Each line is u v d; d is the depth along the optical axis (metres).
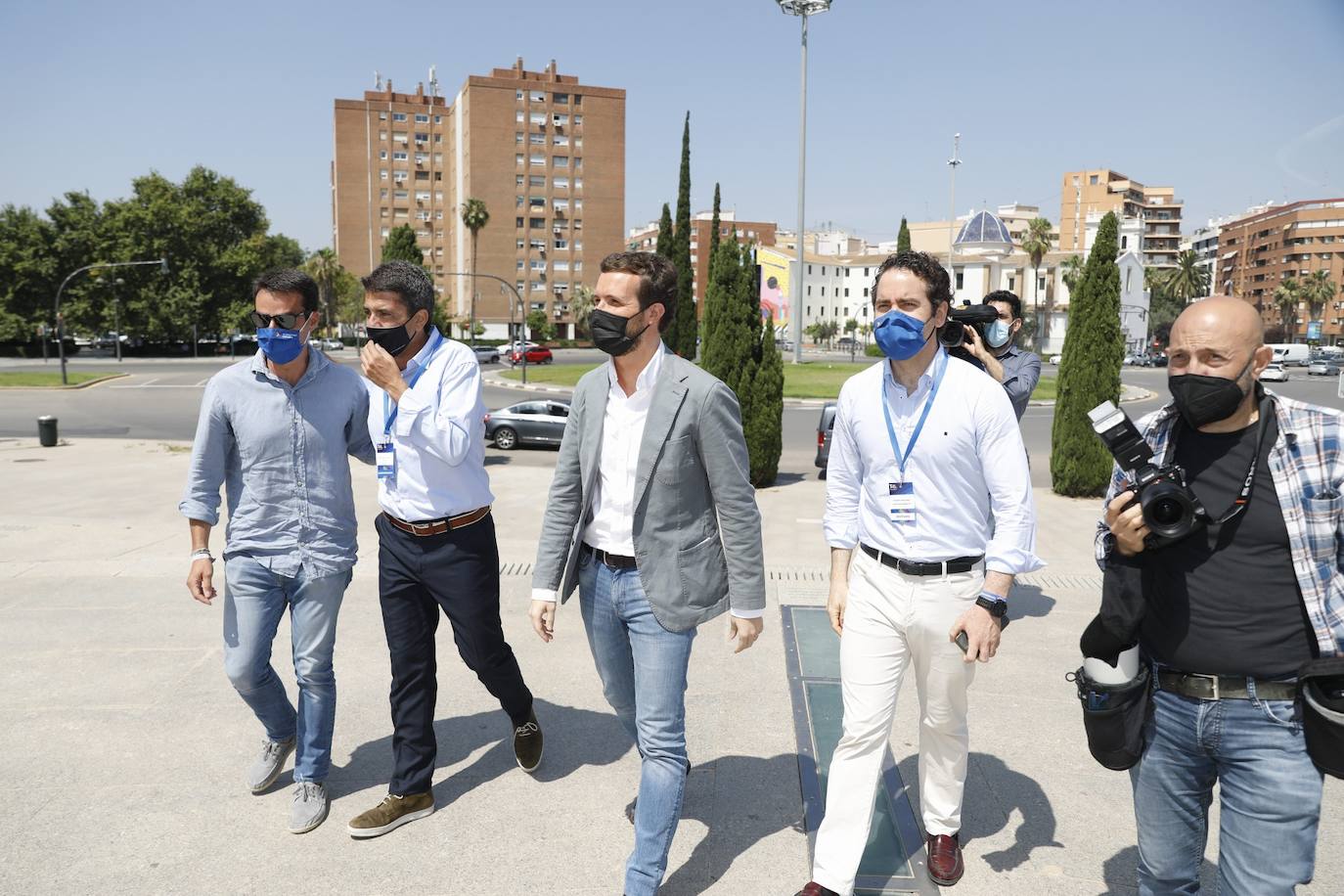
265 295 2.81
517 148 93.94
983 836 2.87
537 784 3.23
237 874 2.64
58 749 3.47
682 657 2.53
